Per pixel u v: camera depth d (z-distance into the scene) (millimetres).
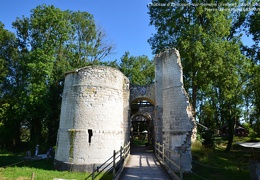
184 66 22578
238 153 25094
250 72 24062
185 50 21359
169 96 18562
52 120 28000
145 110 26281
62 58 29359
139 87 22266
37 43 27297
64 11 30359
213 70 20484
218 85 23922
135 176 11422
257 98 25797
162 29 24719
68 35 29500
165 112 18781
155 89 20391
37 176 13742
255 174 13016
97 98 17281
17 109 26281
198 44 20156
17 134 31078
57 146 18172
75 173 15289
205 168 16391
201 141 22766
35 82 25547
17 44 31062
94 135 16516
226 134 41344
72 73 18625
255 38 19953
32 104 24734
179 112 17406
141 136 40344
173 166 16031
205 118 35062
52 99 27219
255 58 20688
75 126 16875
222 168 16359
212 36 21203
